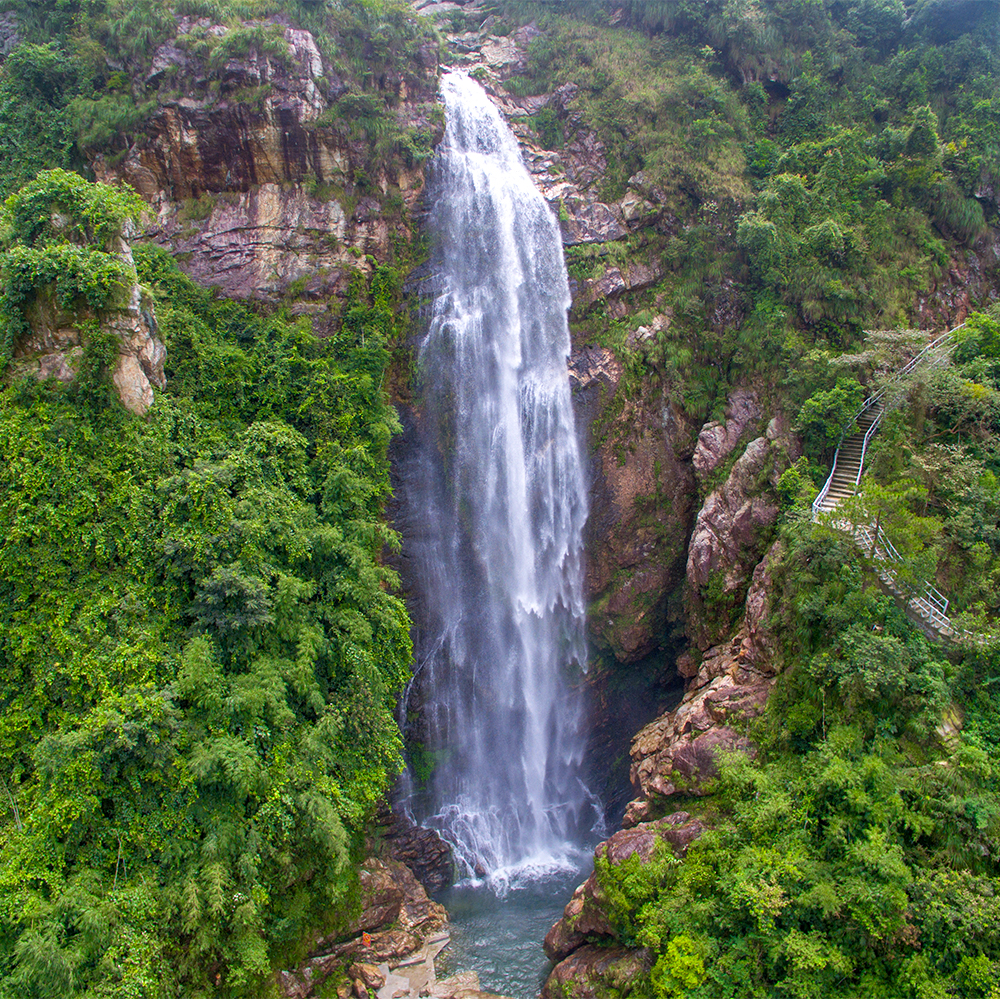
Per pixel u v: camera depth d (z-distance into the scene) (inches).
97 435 642.8
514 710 1001.5
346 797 667.4
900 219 1051.9
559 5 1294.3
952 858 567.5
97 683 570.3
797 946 544.7
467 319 1021.8
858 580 722.2
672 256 1069.8
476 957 743.1
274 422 812.0
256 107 906.7
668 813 764.6
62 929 498.9
